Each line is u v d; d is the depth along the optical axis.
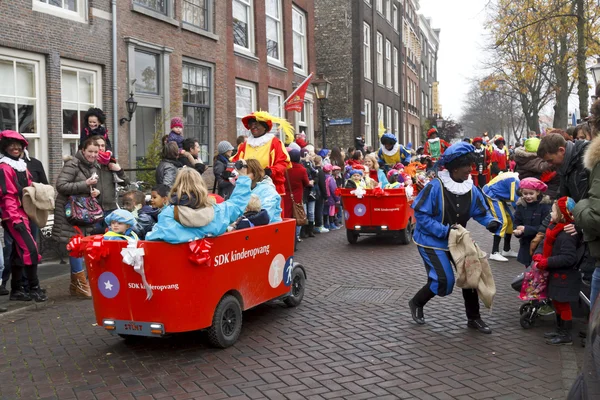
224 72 15.81
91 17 11.08
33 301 6.66
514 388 4.18
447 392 4.12
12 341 5.41
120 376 4.52
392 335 5.42
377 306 6.43
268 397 4.08
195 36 14.52
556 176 6.92
